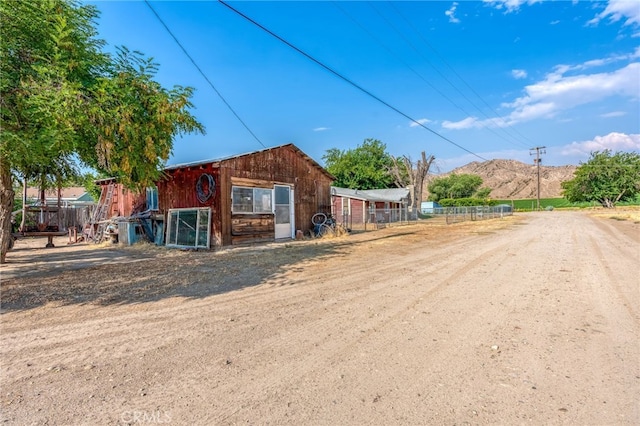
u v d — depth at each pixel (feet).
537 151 193.06
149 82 21.01
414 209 113.39
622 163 141.90
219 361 10.30
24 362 10.38
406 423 7.22
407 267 25.46
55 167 30.42
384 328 12.95
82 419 7.50
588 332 12.23
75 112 17.29
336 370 9.66
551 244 37.40
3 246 30.09
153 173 22.62
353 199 91.50
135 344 11.69
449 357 10.41
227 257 32.42
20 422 7.38
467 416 7.45
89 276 23.76
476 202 200.44
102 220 53.98
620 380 8.89
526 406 7.80
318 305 16.07
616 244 36.17
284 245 41.81
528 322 13.37
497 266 25.22
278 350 11.05
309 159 54.65
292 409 7.79
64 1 20.21
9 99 17.58
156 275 23.86
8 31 17.61
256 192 45.88
